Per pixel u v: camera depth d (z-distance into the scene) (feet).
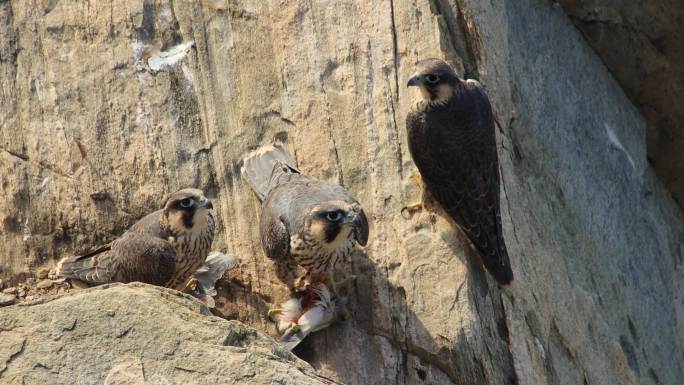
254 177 42.96
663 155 58.70
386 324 39.40
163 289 34.09
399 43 45.24
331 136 44.19
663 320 54.54
